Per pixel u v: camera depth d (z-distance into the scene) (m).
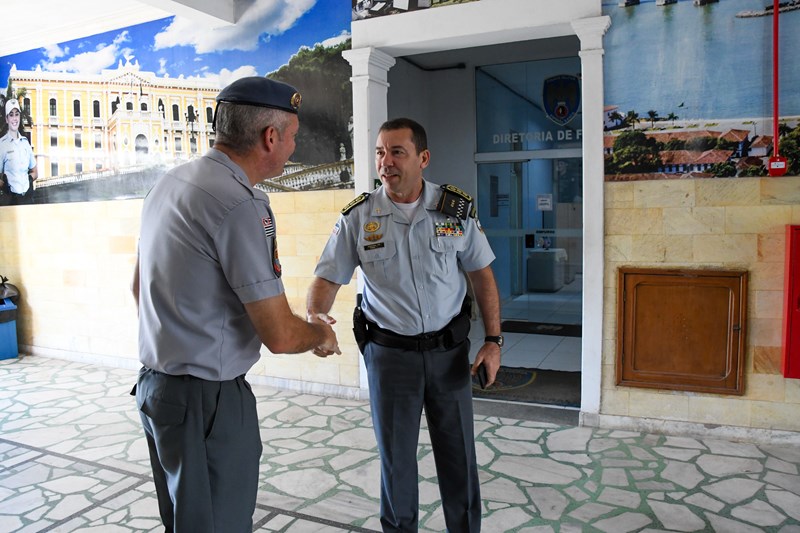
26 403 4.93
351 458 3.69
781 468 3.38
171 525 1.80
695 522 2.82
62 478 3.50
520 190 7.65
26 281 6.59
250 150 1.68
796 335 3.52
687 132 3.74
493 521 2.87
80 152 6.05
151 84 5.59
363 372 4.82
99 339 6.15
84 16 5.63
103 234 5.98
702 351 3.81
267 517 2.97
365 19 4.54
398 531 2.29
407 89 7.39
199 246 1.57
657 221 3.85
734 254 3.71
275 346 1.64
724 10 3.61
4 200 6.64
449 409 2.28
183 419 1.59
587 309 4.02
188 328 1.60
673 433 3.90
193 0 4.67
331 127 4.77
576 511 2.95
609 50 3.87
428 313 2.24
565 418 4.26
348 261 2.42
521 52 7.23
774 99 3.51
